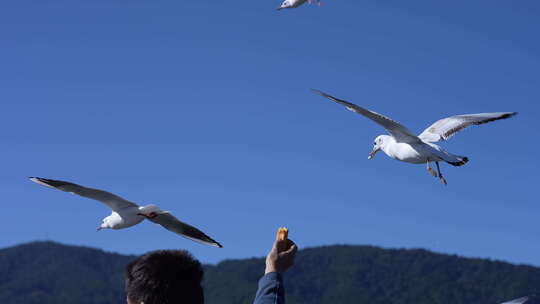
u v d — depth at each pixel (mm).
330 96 9602
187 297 3107
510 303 5184
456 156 10781
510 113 10570
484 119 10656
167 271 3109
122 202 6938
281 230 3637
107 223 6961
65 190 6844
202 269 3242
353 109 10109
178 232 6848
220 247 6555
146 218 6797
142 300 3080
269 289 3467
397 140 11164
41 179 6746
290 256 3600
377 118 10484
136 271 3137
